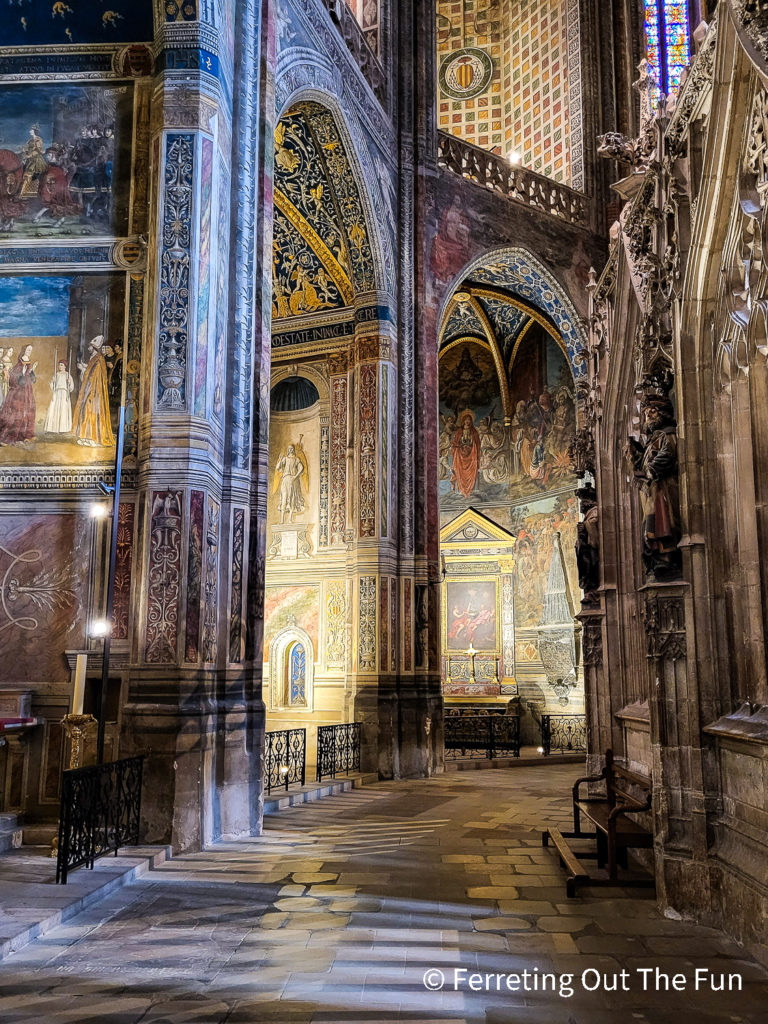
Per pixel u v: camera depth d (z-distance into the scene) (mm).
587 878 7031
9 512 9094
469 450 24797
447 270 17844
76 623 8859
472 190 18641
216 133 9344
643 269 8391
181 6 9289
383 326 16422
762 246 6152
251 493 10266
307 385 18484
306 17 13102
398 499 16562
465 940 5730
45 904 6090
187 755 8203
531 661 22562
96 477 9078
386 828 9992
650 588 6961
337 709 17078
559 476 22484
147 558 8414
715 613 6762
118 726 8656
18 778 8648
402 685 15930
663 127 7938
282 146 15141
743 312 6586
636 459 7707
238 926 5957
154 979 4922
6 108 9828
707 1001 4723
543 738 19562
